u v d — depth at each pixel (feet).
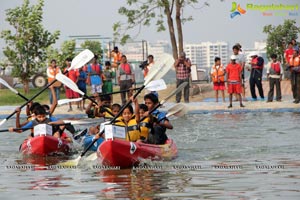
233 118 92.94
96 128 66.90
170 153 60.03
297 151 62.44
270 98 107.34
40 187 48.29
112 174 52.39
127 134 60.13
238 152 62.64
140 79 151.02
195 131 79.51
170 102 115.34
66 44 137.59
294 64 103.81
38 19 138.92
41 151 62.75
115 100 122.21
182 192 45.32
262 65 112.06
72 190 46.91
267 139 70.90
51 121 67.67
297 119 88.99
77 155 63.62
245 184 47.39
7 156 63.87
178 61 111.04
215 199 43.24
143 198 43.96
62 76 70.33
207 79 138.92
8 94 136.67
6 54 137.39
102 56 146.20
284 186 46.50
